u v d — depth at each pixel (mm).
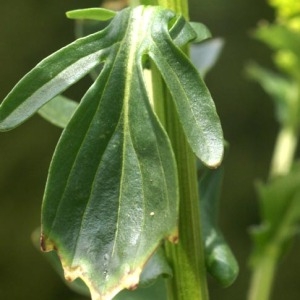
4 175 1202
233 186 1277
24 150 1206
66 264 255
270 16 1247
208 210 332
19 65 1176
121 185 256
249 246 1270
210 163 249
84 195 257
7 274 1212
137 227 253
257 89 1275
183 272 286
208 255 302
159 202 252
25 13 1177
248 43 1262
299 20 535
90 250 256
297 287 1269
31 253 1212
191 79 255
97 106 259
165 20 262
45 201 256
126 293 349
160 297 351
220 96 1274
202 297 288
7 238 1207
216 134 251
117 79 260
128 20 263
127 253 253
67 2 1188
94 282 254
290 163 589
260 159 1278
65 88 260
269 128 1280
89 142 258
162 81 276
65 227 257
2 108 258
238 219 1277
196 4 1239
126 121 258
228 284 299
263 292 519
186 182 281
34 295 1218
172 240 249
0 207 1202
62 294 1227
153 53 259
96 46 262
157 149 254
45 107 330
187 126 252
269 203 521
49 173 256
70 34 1191
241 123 1283
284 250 521
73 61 262
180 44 262
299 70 570
